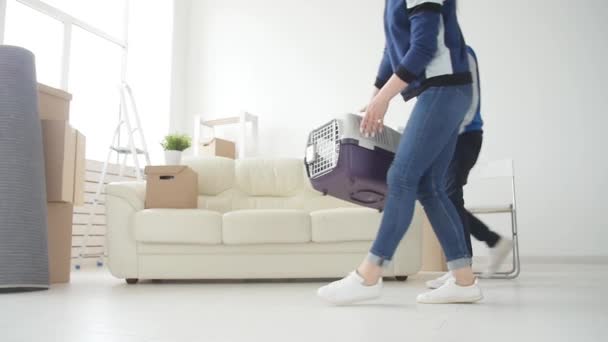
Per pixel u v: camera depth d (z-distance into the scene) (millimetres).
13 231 2086
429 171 1588
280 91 5223
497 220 4422
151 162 5195
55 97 2648
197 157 3350
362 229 2646
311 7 5230
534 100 4469
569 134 4359
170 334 1085
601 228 4191
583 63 4391
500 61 4582
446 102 1480
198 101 5484
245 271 2660
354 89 5000
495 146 4512
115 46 5133
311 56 5168
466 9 4711
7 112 2146
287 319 1311
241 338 1037
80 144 2740
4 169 2104
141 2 5398
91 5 4812
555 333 1082
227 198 3277
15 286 2059
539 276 2883
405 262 2717
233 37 5461
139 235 2594
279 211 2678
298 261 2686
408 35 1528
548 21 4508
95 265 4246
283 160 3365
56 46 4336
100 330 1140
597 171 4262
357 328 1164
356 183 1609
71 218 2695
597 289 2090
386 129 1718
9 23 3943
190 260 2637
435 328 1156
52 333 1101
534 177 4391
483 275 2803
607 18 4363
